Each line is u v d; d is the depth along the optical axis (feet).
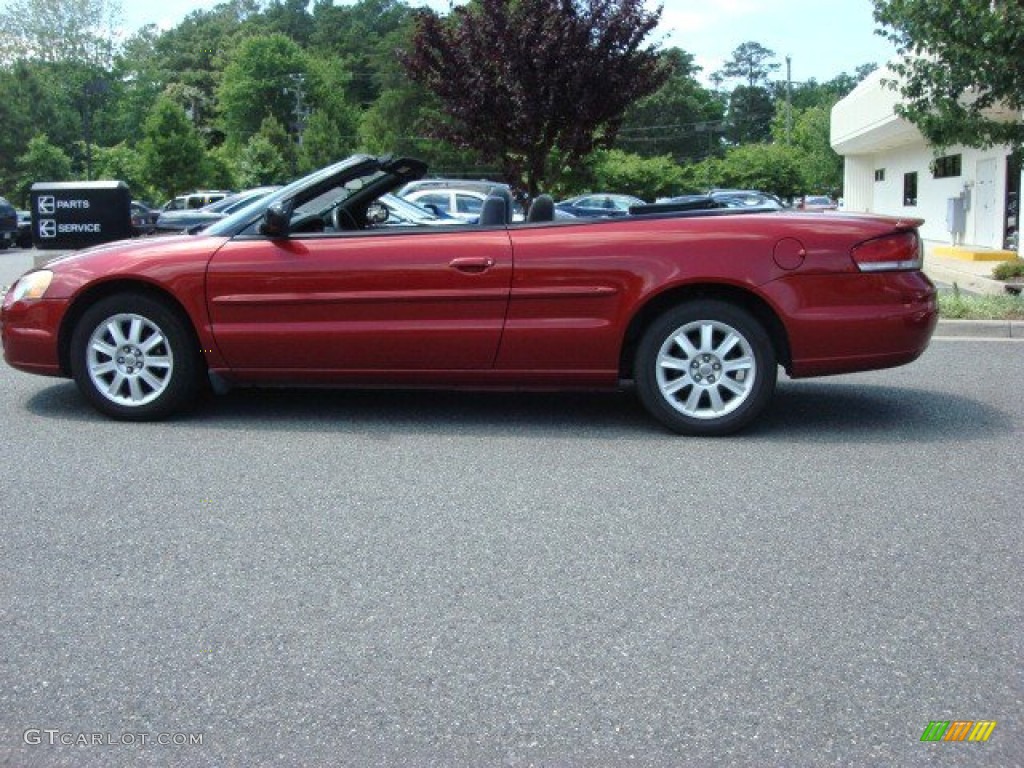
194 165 174.91
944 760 9.02
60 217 44.21
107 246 21.91
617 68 46.88
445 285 19.92
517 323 19.88
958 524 14.87
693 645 11.10
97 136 261.03
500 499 16.02
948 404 23.13
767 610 11.96
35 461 18.17
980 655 10.87
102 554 13.70
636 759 9.04
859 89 108.88
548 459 18.35
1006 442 19.57
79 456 18.49
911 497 16.14
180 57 424.05
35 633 11.42
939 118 41.65
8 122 195.11
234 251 20.56
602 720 9.65
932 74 40.75
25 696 10.12
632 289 19.56
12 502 15.88
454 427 20.80
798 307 19.42
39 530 14.62
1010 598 12.28
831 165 217.77
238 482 16.92
